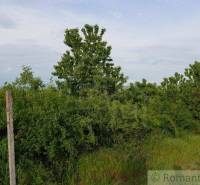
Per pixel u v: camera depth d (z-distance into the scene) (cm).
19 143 1074
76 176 1149
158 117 1756
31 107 1129
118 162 1223
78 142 1192
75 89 1578
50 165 1136
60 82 1541
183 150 1536
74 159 1190
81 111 1241
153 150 1442
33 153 1099
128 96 1694
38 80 1280
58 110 1152
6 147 1027
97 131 1306
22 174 1041
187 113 2000
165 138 1686
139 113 1470
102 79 1558
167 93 2133
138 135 1455
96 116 1279
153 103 1836
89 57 1588
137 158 1284
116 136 1345
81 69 1565
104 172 1173
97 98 1388
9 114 927
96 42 1619
